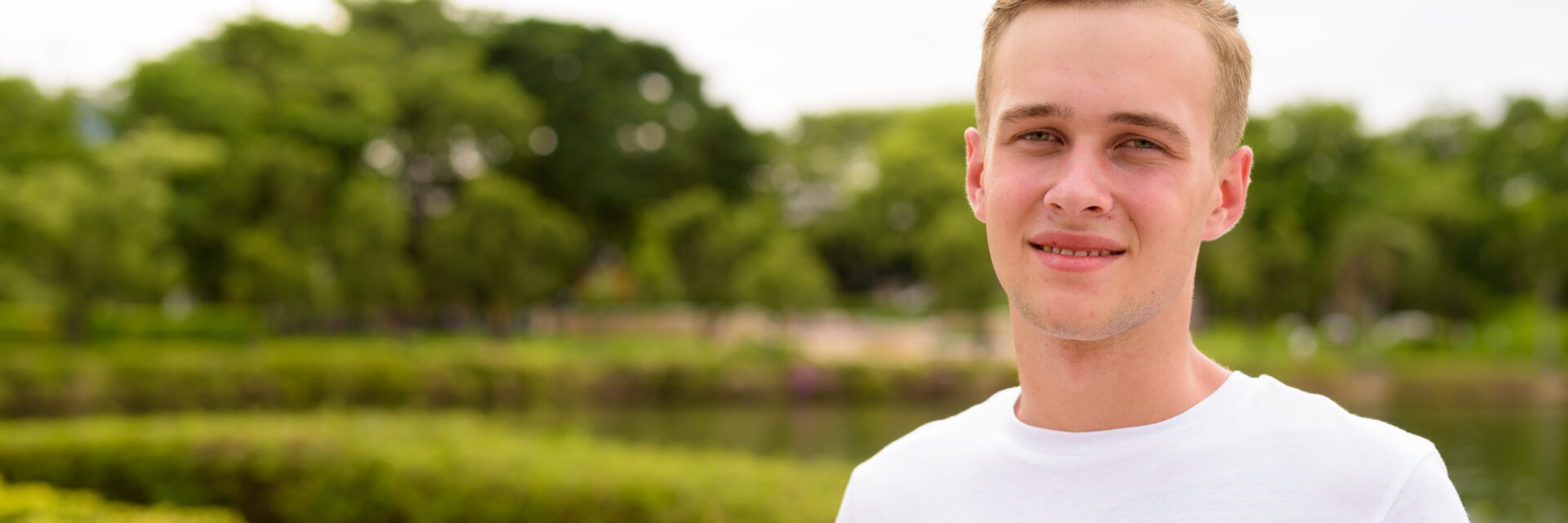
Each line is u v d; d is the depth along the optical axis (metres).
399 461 8.57
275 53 40.19
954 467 1.40
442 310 39.47
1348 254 36.97
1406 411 28.94
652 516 6.96
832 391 29.64
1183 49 1.23
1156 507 1.22
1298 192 41.38
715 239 35.72
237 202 34.97
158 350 28.73
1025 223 1.24
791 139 58.12
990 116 1.33
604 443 9.91
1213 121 1.26
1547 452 20.00
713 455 8.94
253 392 25.92
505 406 27.92
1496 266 39.59
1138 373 1.27
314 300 33.31
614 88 46.34
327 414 11.67
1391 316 44.06
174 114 35.66
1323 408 1.26
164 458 9.59
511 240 35.78
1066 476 1.28
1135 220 1.20
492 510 7.82
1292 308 36.75
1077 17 1.23
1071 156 1.22
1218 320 41.00
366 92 40.06
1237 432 1.24
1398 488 1.16
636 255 46.88
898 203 46.41
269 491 9.30
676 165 45.97
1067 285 1.22
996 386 30.30
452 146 44.44
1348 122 41.50
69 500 8.81
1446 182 40.19
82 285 27.56
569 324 44.44
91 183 28.19
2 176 27.52
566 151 45.78
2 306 33.56
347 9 46.84
